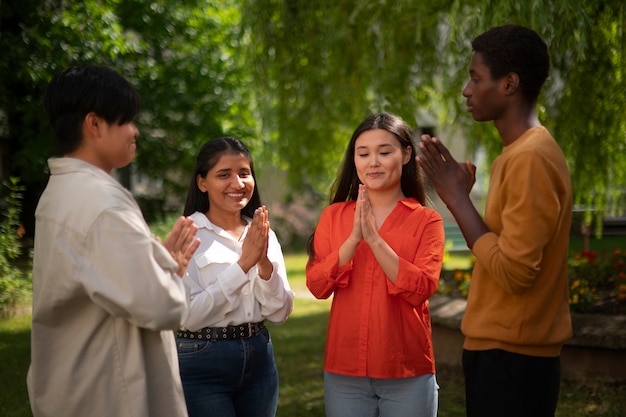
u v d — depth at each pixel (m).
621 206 8.70
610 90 6.93
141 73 11.44
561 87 7.24
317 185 10.61
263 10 8.65
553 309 2.54
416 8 7.23
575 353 5.42
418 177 3.09
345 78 8.66
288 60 8.82
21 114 11.09
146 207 13.05
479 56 2.58
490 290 2.55
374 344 2.86
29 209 11.55
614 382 5.24
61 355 2.21
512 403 2.53
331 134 9.70
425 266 2.88
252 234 2.81
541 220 2.38
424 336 2.92
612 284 6.88
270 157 12.02
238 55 9.77
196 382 2.88
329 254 2.98
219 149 3.00
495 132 7.97
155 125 12.07
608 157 7.46
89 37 10.21
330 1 8.19
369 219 2.78
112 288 2.07
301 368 6.22
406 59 8.23
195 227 2.46
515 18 6.18
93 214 2.10
